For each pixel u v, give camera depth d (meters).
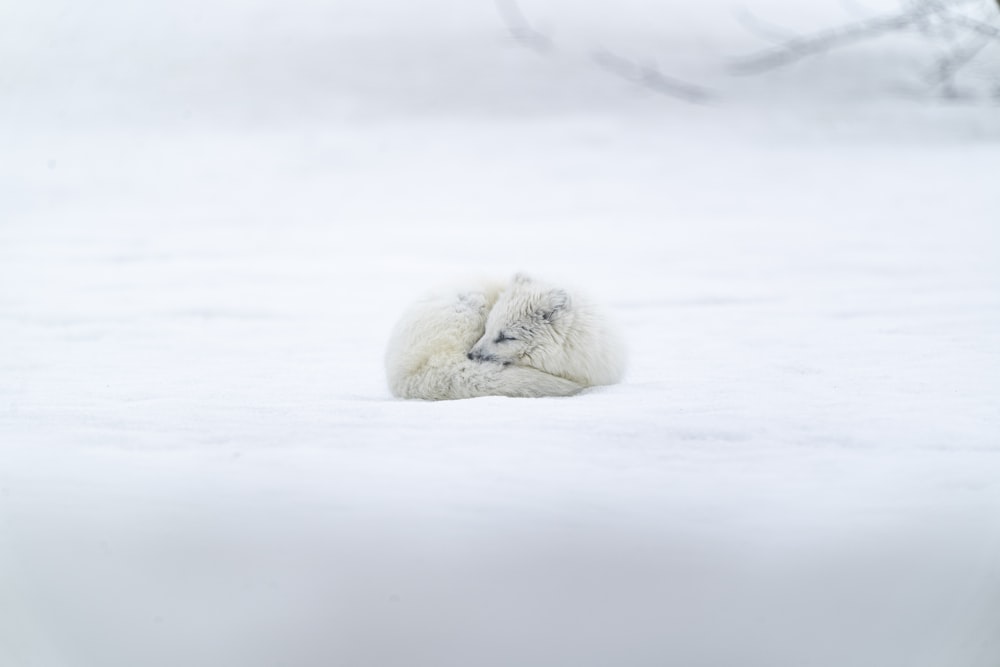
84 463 18.44
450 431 20.30
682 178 89.06
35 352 31.19
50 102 134.88
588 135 120.56
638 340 32.66
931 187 76.31
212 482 17.19
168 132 121.31
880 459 18.53
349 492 16.53
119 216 69.31
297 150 109.19
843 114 126.19
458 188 85.31
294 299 41.00
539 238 58.66
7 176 88.81
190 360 30.11
